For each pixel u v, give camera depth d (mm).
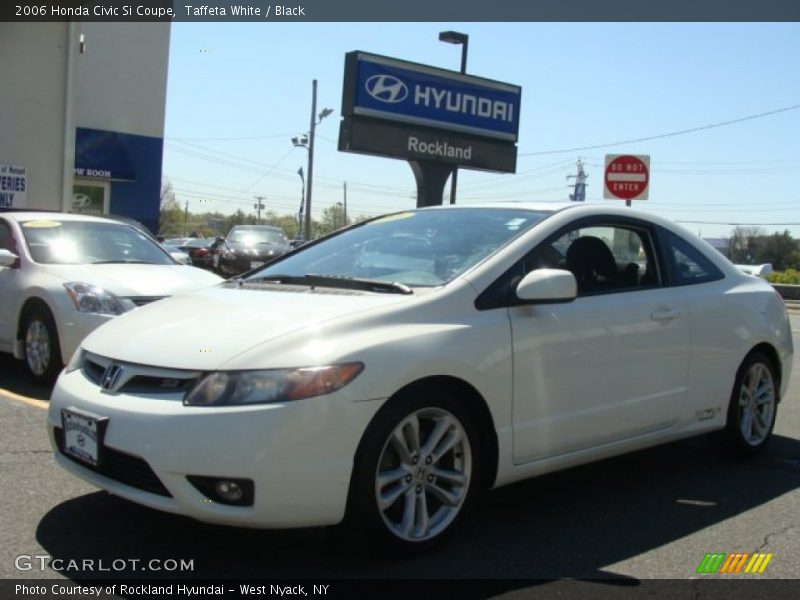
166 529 3928
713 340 5090
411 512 3658
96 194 21938
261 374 3336
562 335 4195
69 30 17047
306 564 3592
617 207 4957
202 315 3893
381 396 3469
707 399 5086
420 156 22141
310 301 3916
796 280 34594
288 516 3297
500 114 23578
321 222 82312
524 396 4027
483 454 3963
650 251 5004
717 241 67938
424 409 3656
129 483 3479
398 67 21594
